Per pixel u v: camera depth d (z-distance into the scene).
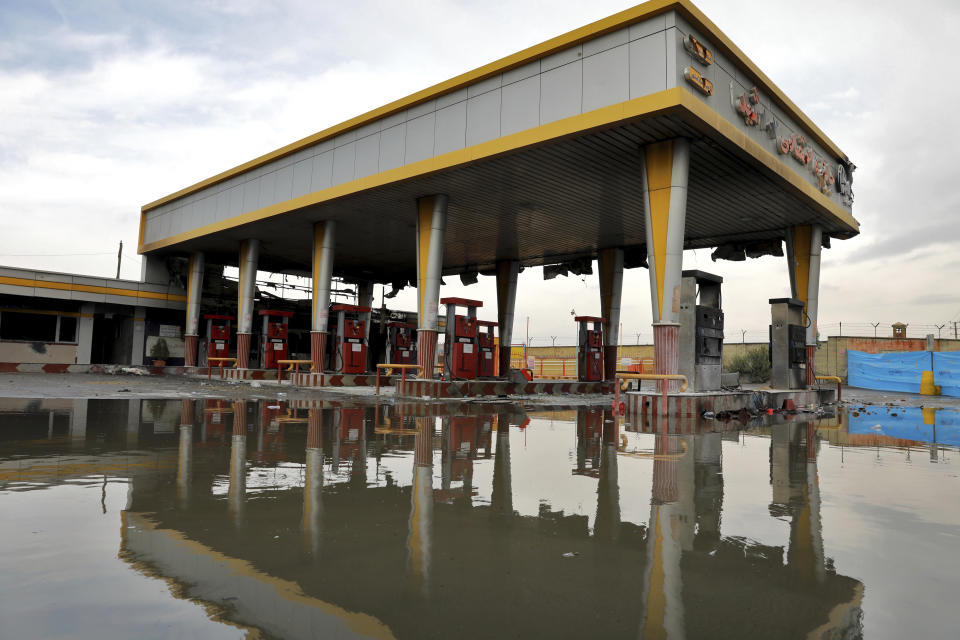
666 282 15.40
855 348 35.53
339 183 22.55
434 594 2.63
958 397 27.23
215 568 2.92
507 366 35.88
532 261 36.53
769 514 4.27
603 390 27.73
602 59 15.20
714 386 16.05
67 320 34.19
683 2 13.83
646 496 4.86
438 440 8.44
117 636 2.11
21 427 8.50
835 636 2.23
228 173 28.42
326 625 2.25
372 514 4.10
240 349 30.67
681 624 2.35
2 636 2.08
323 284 26.31
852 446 8.56
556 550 3.34
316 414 12.20
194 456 6.42
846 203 24.66
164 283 36.53
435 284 21.70
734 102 16.02
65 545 3.21
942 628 2.32
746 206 22.05
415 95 19.64
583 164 18.27
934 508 4.50
